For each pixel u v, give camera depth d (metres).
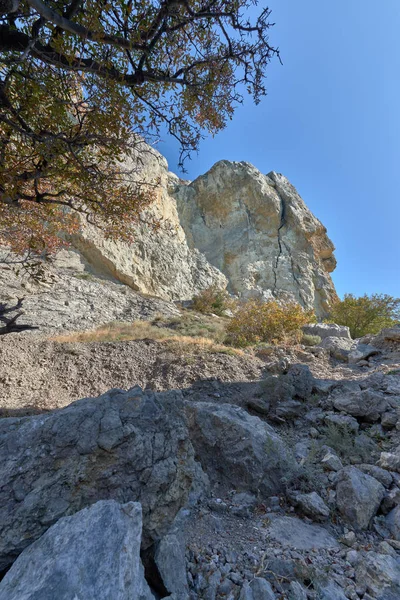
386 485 4.07
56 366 10.52
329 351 13.09
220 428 4.99
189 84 5.18
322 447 5.19
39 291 18.23
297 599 2.31
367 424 5.99
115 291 22.64
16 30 4.01
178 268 29.77
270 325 15.73
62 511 2.31
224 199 41.47
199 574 2.65
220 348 12.03
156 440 3.02
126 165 25.50
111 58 4.46
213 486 4.39
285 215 42.28
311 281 38.78
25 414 7.20
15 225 8.34
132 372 10.30
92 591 1.67
